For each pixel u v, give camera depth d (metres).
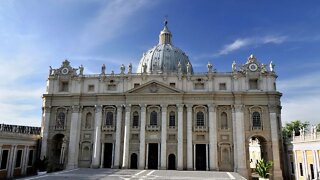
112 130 67.81
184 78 68.38
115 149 66.50
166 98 67.00
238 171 61.75
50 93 71.69
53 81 72.62
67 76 72.12
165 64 99.38
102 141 67.69
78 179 45.06
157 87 67.62
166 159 64.56
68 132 69.50
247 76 67.00
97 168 65.38
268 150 63.22
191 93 66.31
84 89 71.19
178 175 52.31
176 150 65.12
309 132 53.03
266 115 65.12
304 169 54.28
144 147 65.38
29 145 65.31
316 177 49.34
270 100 65.12
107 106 69.25
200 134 65.38
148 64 101.75
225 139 64.94
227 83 67.25
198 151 65.81
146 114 67.44
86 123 69.88
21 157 61.81
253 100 65.75
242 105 65.19
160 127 66.25
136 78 69.56
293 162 60.12
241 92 65.12
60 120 70.81
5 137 55.19
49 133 69.88
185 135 65.81
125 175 51.09
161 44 108.38
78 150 68.19
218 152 64.44
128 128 66.75
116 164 65.50
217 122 66.00
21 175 60.88
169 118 67.12
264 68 67.06
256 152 88.25
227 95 66.12
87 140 68.69
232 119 65.38
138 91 68.06
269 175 60.16
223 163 63.97
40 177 47.59
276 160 61.94
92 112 70.12
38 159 64.38
